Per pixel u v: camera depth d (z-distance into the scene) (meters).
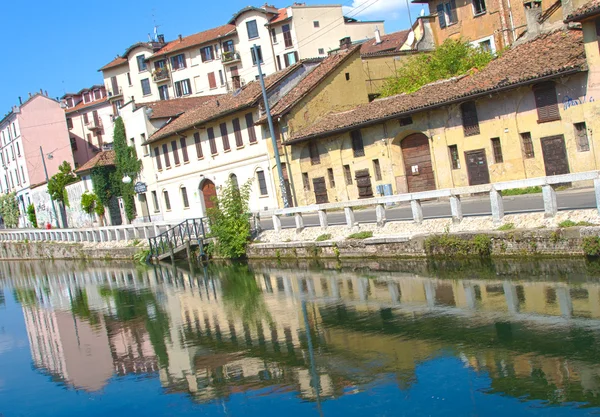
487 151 30.92
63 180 70.06
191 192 52.47
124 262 41.62
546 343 12.45
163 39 88.19
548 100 28.05
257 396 12.39
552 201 18.19
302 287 21.67
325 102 42.09
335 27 73.56
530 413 9.76
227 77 76.50
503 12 42.25
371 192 37.25
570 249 17.36
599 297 14.62
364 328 15.56
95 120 90.81
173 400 12.98
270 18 73.25
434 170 33.59
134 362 16.36
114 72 88.12
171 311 22.11
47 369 17.16
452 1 45.59
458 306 15.97
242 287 24.03
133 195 60.16
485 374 11.47
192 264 33.44
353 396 11.55
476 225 20.16
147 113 56.22
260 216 31.16
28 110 80.81
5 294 35.72
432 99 32.34
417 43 47.38
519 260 18.48
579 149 27.36
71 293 31.55
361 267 23.00
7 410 14.13
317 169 40.34
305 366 13.62
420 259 21.45
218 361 15.12
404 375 12.11
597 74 25.86
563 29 30.91
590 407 9.64
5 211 90.50
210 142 49.12
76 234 51.12
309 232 27.00
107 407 13.24
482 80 30.69
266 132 43.28
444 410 10.35
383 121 34.94
